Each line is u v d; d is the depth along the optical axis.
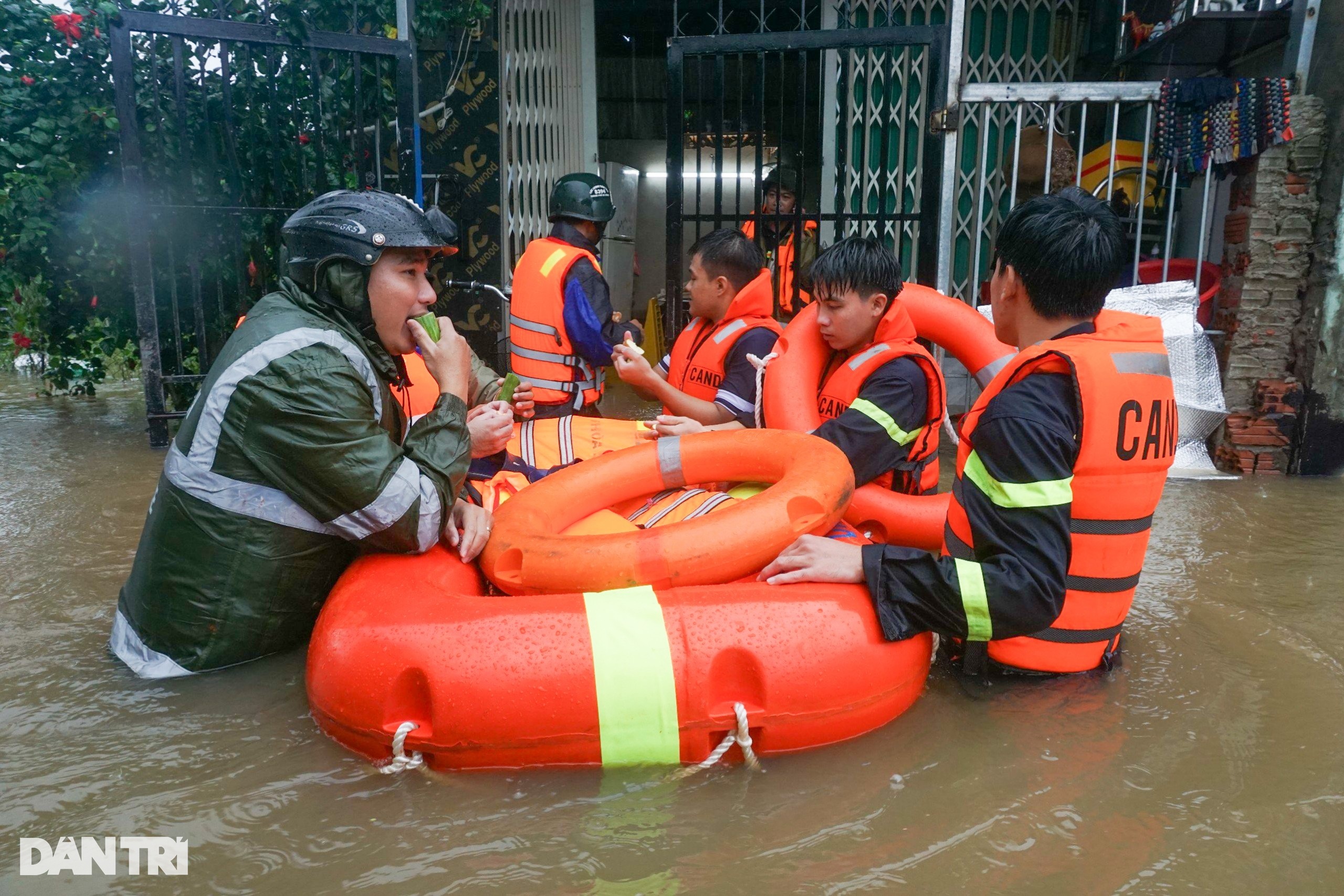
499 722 1.68
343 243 2.04
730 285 3.35
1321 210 4.69
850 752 1.81
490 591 2.26
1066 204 1.90
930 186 4.89
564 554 1.97
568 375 3.78
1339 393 4.71
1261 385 4.85
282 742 1.84
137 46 5.57
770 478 2.42
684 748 1.74
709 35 4.89
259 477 2.04
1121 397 1.84
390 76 5.89
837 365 2.91
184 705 1.98
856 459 2.55
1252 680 2.15
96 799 1.63
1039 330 1.96
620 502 2.57
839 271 2.62
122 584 2.83
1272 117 4.61
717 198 4.97
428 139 5.98
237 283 5.80
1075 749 1.82
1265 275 4.80
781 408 2.87
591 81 7.33
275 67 4.97
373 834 1.55
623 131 9.20
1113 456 1.87
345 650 1.78
